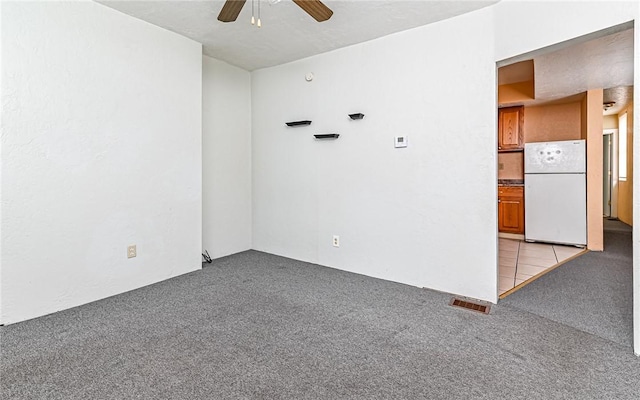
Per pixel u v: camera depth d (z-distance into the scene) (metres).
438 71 2.79
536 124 5.34
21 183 2.23
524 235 5.04
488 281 2.64
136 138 2.86
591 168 4.43
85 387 1.59
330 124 3.53
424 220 2.94
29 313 2.30
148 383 1.62
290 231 3.96
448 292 2.84
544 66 3.41
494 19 2.50
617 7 1.88
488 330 2.17
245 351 1.91
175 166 3.18
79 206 2.52
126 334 2.10
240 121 4.17
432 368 1.75
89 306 2.53
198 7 2.62
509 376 1.68
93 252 2.62
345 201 3.46
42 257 2.35
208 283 3.06
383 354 1.89
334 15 2.69
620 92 4.62
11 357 1.84
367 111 3.24
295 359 1.84
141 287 2.94
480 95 2.59
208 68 3.75
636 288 1.87
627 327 2.20
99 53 2.59
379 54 3.14
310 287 2.98
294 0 2.02
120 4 2.57
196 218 3.40
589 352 1.90
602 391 1.56
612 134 6.95
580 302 2.62
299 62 3.77
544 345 1.98
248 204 4.33
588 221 4.46
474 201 2.67
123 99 2.76
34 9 2.24
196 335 2.10
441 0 2.45
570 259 3.94
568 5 2.09
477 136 2.62
